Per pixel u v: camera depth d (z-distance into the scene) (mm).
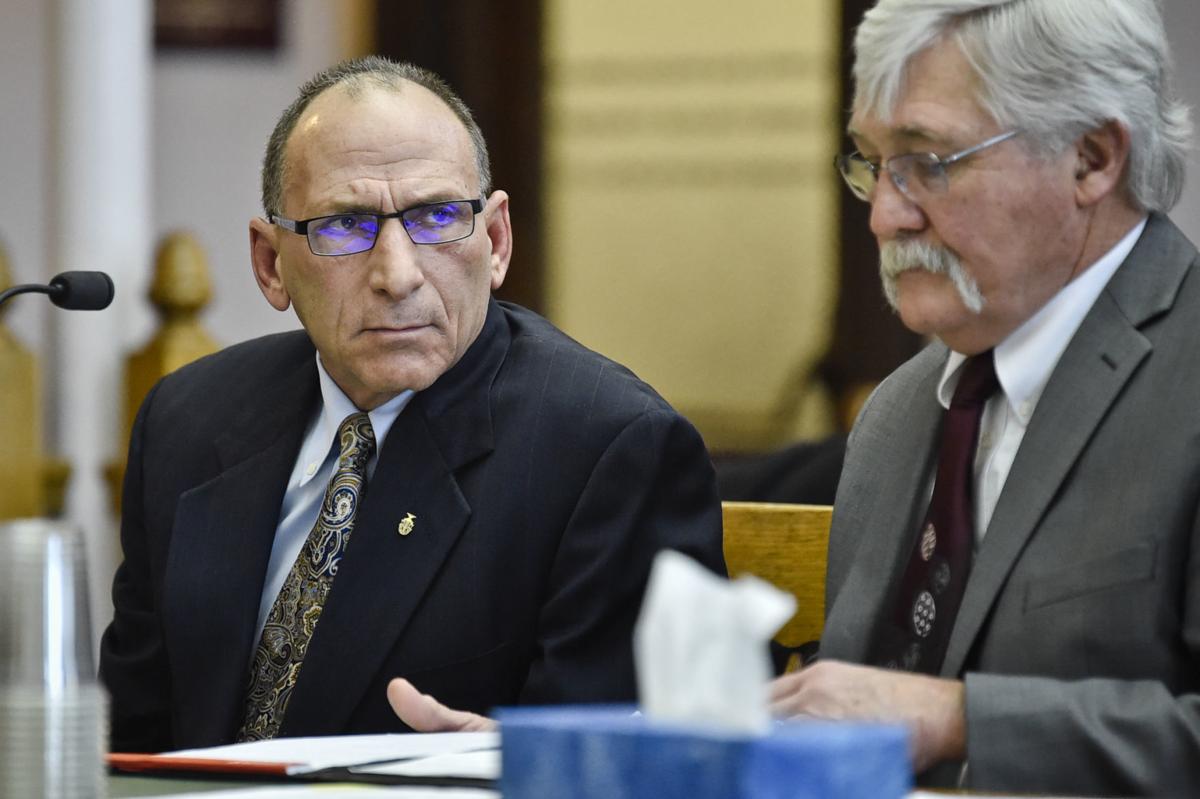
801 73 30094
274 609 8102
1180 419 6375
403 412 8141
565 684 7660
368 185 7863
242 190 24469
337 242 7934
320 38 24891
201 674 8125
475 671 7805
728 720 3811
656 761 3793
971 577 6645
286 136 8156
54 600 4449
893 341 29703
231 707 8000
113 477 17125
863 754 3793
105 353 17578
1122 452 6461
